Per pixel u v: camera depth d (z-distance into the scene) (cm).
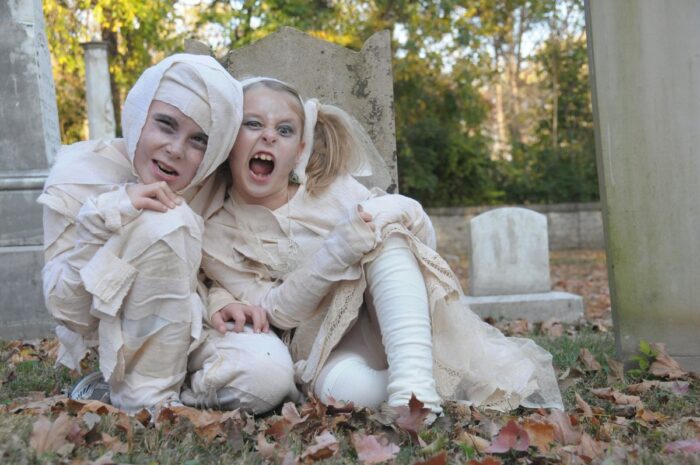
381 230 240
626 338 337
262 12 1404
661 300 333
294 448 211
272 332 260
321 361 246
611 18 329
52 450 201
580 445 214
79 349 270
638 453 208
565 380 307
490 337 273
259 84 263
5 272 469
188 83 238
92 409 239
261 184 261
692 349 332
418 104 1791
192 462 198
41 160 487
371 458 202
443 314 251
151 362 243
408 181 1734
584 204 1780
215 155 245
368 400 243
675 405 276
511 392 258
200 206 267
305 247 269
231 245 268
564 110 1941
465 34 1577
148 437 215
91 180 248
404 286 236
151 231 230
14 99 486
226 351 248
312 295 248
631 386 299
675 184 330
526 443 209
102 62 1093
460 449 212
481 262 701
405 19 1608
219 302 261
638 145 331
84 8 1316
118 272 230
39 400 268
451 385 254
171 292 236
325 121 280
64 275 238
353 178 292
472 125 1862
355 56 377
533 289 704
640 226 333
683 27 326
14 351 402
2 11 488
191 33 1427
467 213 1731
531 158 1948
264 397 244
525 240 705
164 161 241
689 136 328
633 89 329
